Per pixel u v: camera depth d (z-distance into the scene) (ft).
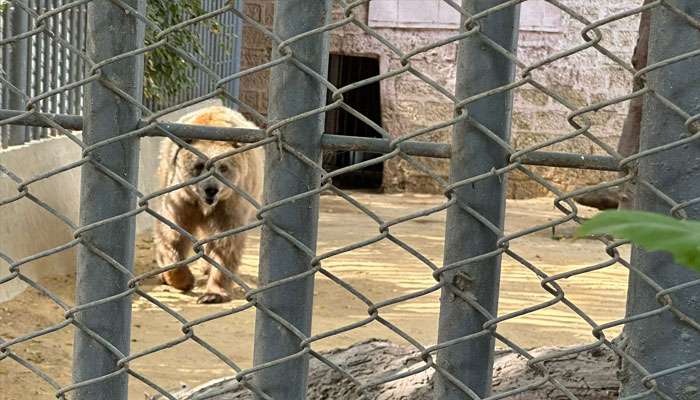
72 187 27.71
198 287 27.04
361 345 11.07
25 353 18.47
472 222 6.33
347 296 25.91
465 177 6.32
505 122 6.25
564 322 23.84
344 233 36.91
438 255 32.89
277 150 6.48
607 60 48.93
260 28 6.36
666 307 6.02
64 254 26.16
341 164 55.52
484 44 6.18
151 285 26.66
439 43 6.06
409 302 25.55
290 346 6.62
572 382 9.39
